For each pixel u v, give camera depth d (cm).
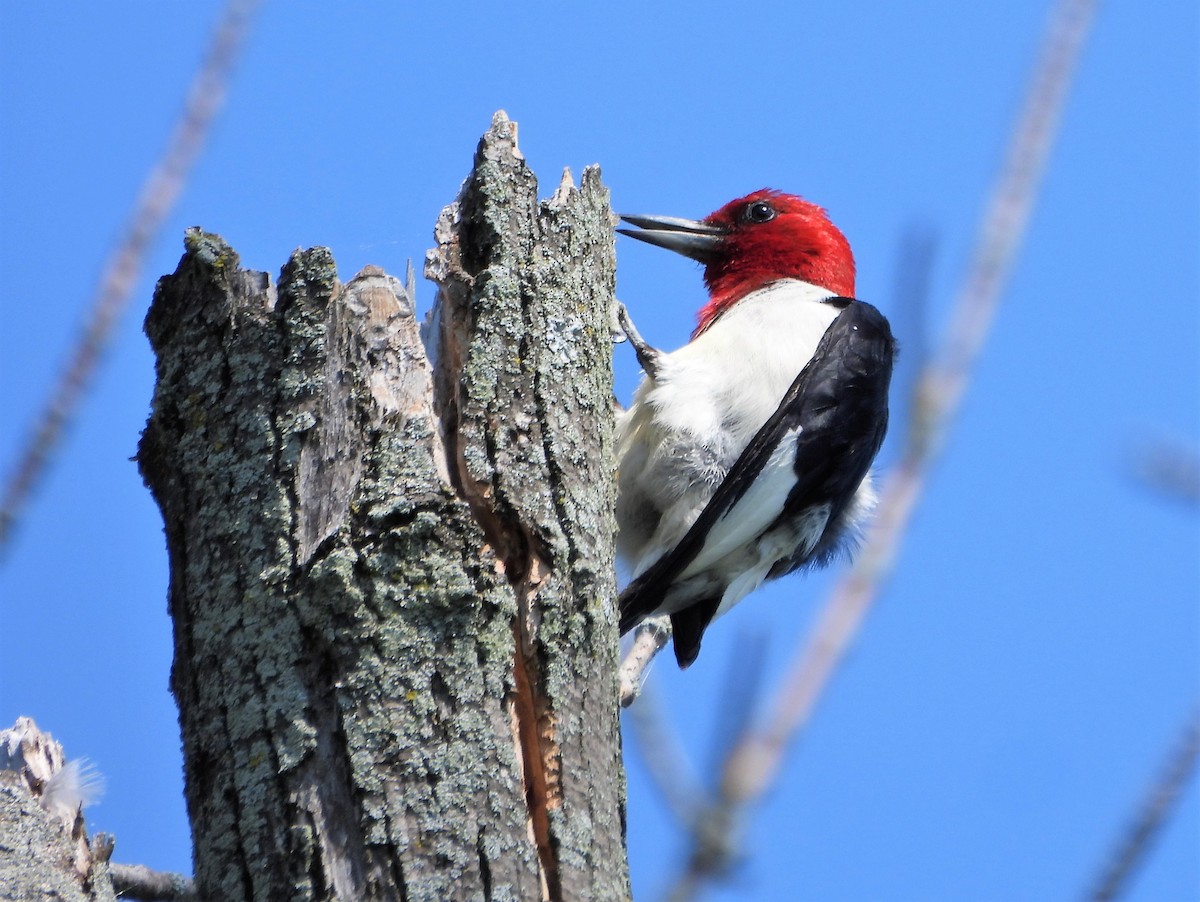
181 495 592
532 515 589
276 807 532
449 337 631
